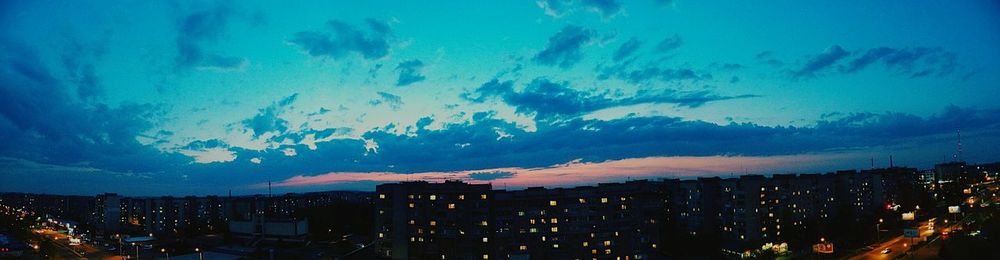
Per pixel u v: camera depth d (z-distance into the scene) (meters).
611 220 155.12
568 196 153.00
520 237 149.12
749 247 176.75
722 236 192.00
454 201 156.62
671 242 188.38
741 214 185.62
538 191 155.00
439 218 158.88
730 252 177.38
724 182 192.88
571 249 150.62
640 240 158.38
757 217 185.75
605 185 169.38
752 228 184.50
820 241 185.25
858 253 172.25
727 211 190.75
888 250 169.25
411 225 164.75
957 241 156.88
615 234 155.00
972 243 149.75
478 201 152.75
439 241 158.38
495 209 150.12
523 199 150.75
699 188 198.88
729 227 189.75
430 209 161.25
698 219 198.38
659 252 172.25
